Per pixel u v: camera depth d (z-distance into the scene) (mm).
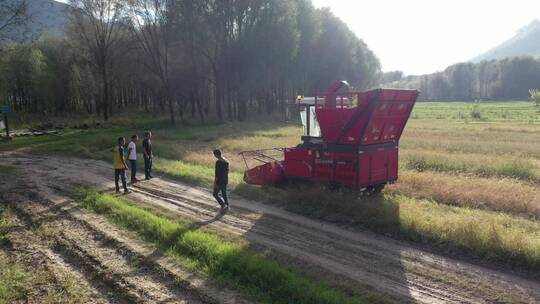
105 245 9164
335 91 12234
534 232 9164
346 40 66938
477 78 166000
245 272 7406
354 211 10805
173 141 30141
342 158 11688
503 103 124438
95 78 57625
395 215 10188
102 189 15117
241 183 14758
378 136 11773
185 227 10250
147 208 12180
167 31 45094
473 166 16984
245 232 10000
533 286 7070
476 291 6910
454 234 8898
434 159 18156
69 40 58875
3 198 13492
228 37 46625
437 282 7246
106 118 55281
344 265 7965
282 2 45438
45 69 63281
